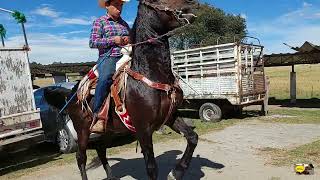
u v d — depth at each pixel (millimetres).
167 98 5152
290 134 11203
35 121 9453
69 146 10156
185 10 4914
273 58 20656
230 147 9727
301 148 9062
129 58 5520
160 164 8242
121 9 5793
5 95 8867
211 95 14711
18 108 9141
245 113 16859
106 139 7055
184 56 15422
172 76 5305
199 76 15023
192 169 7641
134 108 5242
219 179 6918
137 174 7617
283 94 28531
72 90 6793
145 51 5156
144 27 5137
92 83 6082
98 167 8398
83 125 6500
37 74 23375
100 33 5734
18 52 9188
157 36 5090
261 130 12148
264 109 15906
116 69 5633
